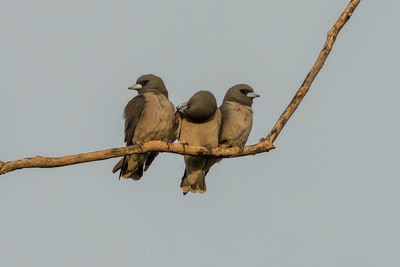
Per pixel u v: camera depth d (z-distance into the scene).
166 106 14.05
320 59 11.69
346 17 11.80
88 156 10.28
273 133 11.59
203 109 13.52
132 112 14.19
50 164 9.87
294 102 11.58
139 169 14.48
